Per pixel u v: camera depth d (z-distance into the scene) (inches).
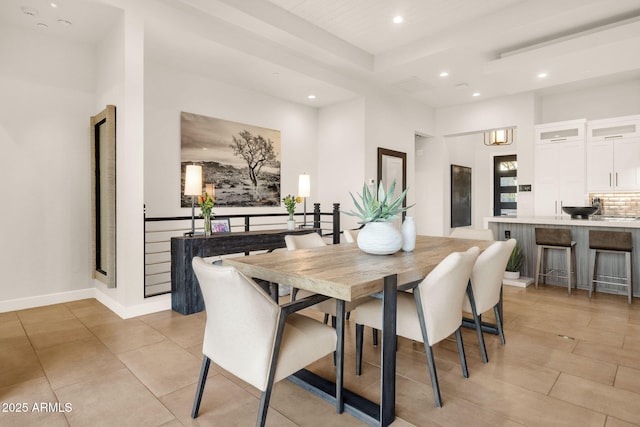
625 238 147.3
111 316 128.6
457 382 81.3
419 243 115.3
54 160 145.5
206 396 75.5
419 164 296.0
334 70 200.4
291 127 236.5
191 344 103.2
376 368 89.0
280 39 160.9
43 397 74.9
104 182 144.8
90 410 70.2
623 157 215.8
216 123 196.7
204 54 161.6
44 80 142.7
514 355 96.0
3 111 134.2
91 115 154.3
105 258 146.0
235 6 136.5
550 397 74.7
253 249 150.5
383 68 197.8
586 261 169.0
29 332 112.5
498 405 71.8
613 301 148.8
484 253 92.1
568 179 229.6
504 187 346.9
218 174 198.4
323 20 162.9
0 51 133.1
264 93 219.3
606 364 90.3
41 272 143.3
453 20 163.8
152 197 174.2
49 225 144.8
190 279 131.0
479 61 186.5
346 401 71.2
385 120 239.1
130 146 126.2
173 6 136.3
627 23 143.5
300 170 242.4
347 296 57.3
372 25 167.5
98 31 140.6
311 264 76.9
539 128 238.8
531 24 149.1
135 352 97.6
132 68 126.4
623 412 69.1
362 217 89.4
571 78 193.0
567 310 136.4
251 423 66.1
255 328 56.4
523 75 187.2
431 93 243.6
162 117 176.6
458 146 328.2
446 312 74.5
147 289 177.5
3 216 134.8
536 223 178.2
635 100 225.0
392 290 66.0
